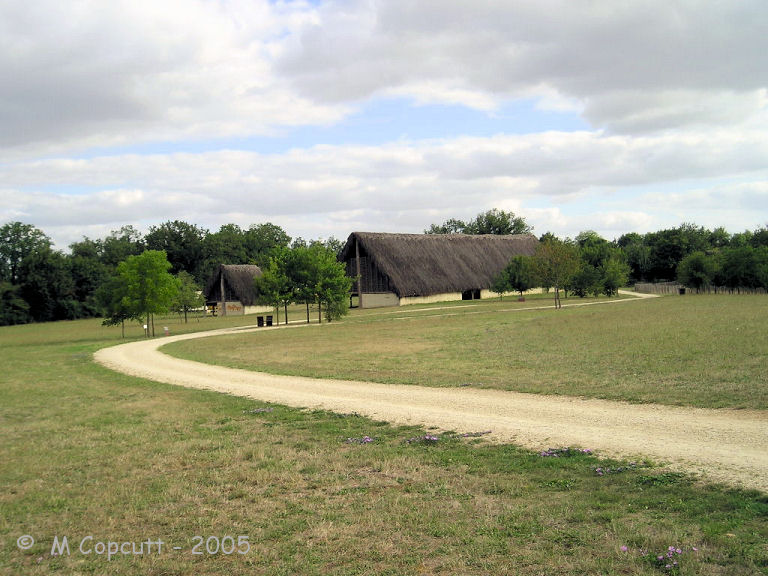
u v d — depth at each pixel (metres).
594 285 77.00
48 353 36.78
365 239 83.69
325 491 9.07
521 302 74.50
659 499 7.70
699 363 17.62
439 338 32.97
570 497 8.08
